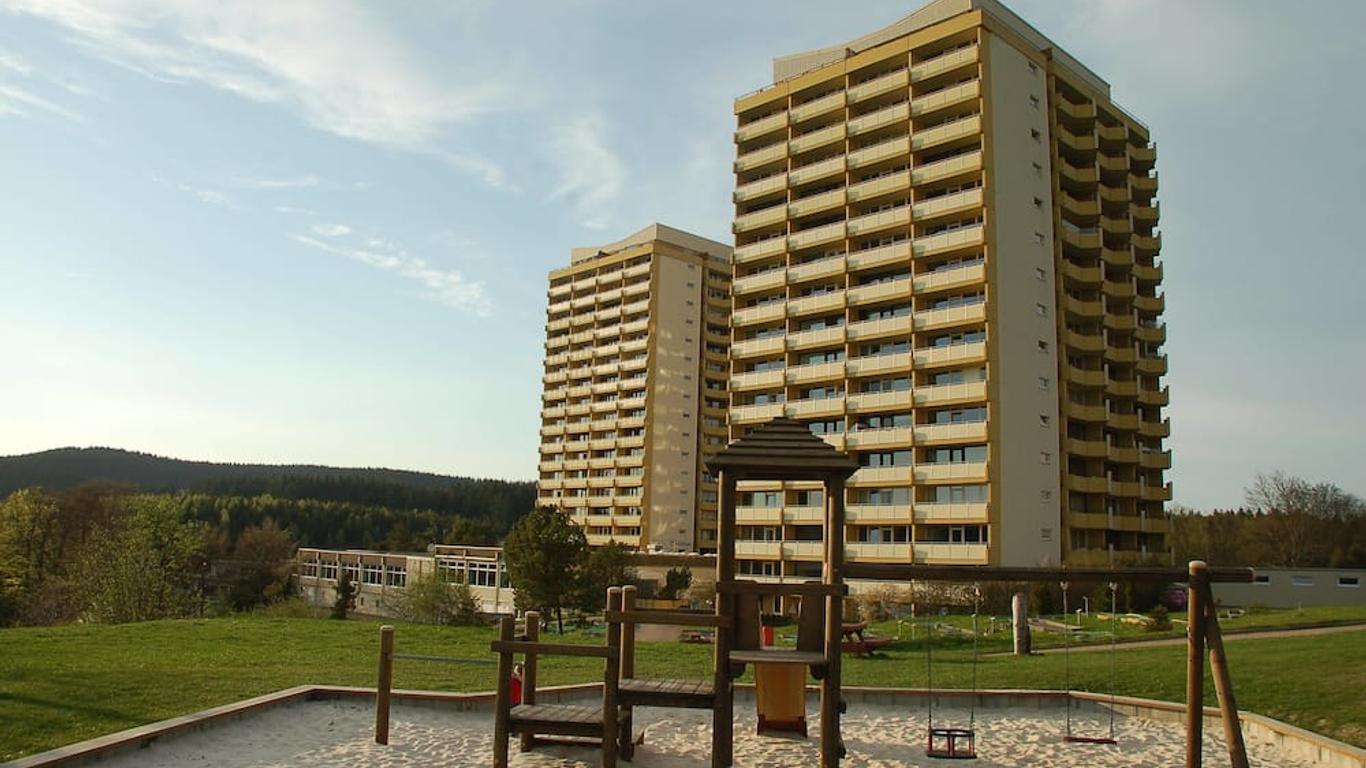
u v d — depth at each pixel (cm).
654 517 9525
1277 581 5100
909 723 1578
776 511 5975
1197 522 8694
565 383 10962
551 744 1334
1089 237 6022
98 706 1353
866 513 5569
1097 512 5747
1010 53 5812
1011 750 1385
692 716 1609
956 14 5928
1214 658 1169
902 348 5797
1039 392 5509
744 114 7038
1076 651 2450
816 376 6047
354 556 10369
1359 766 1219
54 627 2533
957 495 5297
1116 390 5978
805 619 1246
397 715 1495
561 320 11119
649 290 9975
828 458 1257
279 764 1181
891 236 6034
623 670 1473
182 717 1299
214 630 2464
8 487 14400
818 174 6397
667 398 9806
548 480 10731
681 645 2561
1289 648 2098
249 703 1423
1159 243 6469
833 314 6209
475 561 8850
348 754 1245
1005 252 5472
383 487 17550
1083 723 1595
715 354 10212
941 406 5444
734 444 1288
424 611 5394
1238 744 1133
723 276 10412
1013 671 2017
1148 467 6059
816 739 1433
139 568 4559
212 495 15338
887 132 6172
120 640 2212
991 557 5028
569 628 4988
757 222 6706
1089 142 6162
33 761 1042
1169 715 1599
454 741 1342
